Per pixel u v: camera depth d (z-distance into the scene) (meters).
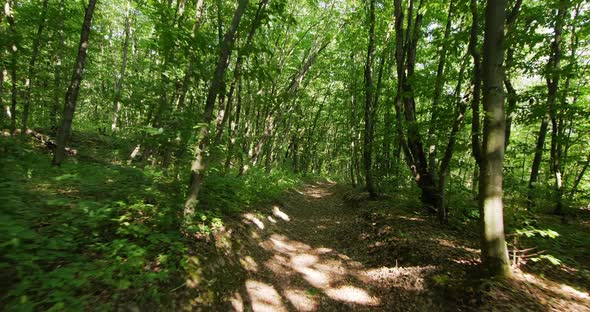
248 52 5.47
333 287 5.56
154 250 3.99
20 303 2.49
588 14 8.29
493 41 4.23
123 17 19.45
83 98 18.33
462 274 4.70
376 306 4.88
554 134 10.27
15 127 10.48
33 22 10.05
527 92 7.50
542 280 4.48
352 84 15.24
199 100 6.34
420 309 4.38
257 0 8.05
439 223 7.65
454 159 7.78
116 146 12.88
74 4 13.86
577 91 10.20
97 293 2.95
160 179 6.76
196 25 6.90
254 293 4.80
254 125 16.42
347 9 13.29
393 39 12.33
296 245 7.74
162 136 4.85
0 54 8.91
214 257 4.66
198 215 5.41
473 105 5.82
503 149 4.29
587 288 4.32
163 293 3.42
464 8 6.81
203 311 3.66
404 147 9.30
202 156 5.02
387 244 6.80
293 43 14.47
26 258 2.77
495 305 3.71
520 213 5.35
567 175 11.73
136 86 6.65
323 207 13.27
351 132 16.56
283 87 15.16
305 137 30.80
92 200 4.73
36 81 12.05
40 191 4.73
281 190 12.51
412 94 8.02
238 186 8.16
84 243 3.66
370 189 11.97
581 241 6.50
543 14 6.72
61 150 7.36
